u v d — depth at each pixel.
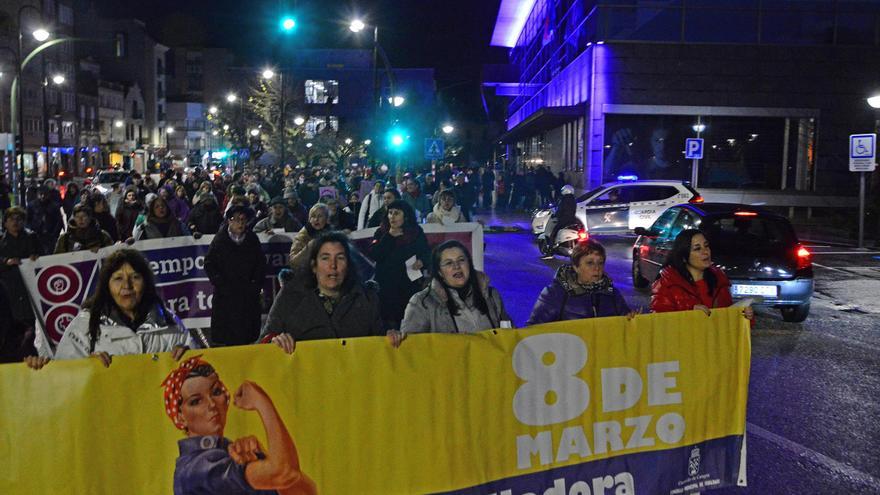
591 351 4.77
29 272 8.09
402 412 4.31
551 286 5.68
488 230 27.58
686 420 5.03
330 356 4.18
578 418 4.75
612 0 32.03
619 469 4.86
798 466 6.22
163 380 3.90
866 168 21.80
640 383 4.90
